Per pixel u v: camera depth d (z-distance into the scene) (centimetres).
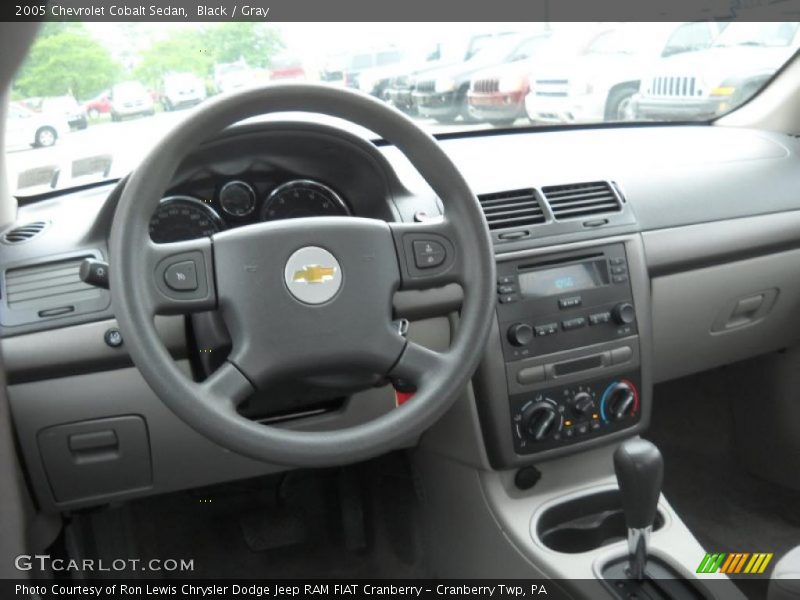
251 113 108
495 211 151
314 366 110
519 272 149
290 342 109
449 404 113
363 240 112
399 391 123
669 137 196
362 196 144
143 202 103
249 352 108
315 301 110
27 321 130
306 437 106
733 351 184
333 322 110
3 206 146
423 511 183
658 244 162
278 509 199
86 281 112
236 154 133
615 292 155
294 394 132
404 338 114
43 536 146
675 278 167
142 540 189
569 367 151
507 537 154
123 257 102
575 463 162
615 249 156
